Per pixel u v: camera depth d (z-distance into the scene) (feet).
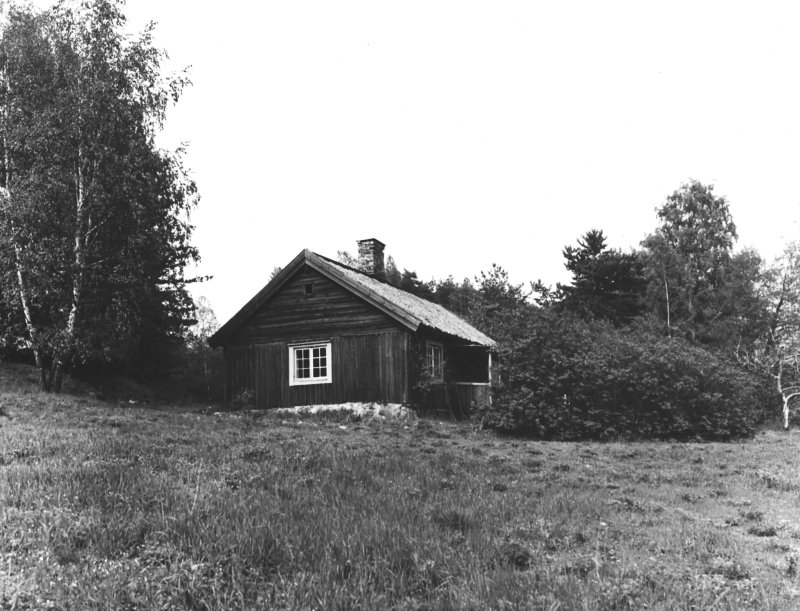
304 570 21.18
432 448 53.42
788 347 133.80
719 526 31.60
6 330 82.33
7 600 18.01
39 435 44.11
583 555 24.35
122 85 82.07
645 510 33.86
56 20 80.74
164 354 110.52
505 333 77.51
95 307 82.12
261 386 88.63
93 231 82.48
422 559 22.13
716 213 172.76
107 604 17.92
